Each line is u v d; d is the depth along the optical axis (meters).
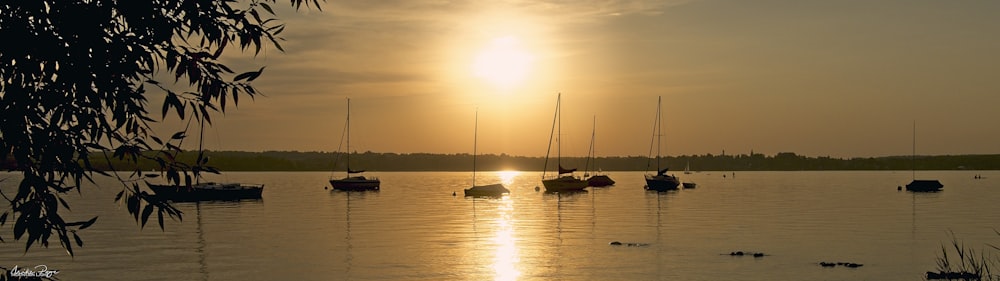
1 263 34.00
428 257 38.38
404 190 139.75
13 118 5.30
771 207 81.12
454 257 38.38
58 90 5.46
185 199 87.12
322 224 58.94
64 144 5.55
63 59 5.36
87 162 5.75
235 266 35.38
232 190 93.75
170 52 6.02
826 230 52.59
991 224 57.91
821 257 37.56
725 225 57.00
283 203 90.19
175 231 51.31
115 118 5.64
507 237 48.31
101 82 5.53
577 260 36.91
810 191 130.12
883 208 79.31
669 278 31.53
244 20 6.24
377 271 33.97
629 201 94.25
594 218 64.81
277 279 31.86
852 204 87.25
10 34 5.20
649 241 45.47
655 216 67.06
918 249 41.03
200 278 31.98
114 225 54.53
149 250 40.31
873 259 36.94
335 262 36.75
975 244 43.31
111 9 5.55
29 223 5.46
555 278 31.83
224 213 71.50
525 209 78.25
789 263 35.56
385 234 50.56
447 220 63.19
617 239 46.81
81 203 88.25
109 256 37.62
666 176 123.06
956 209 77.50
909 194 116.31
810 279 31.19
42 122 5.44
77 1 5.43
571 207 81.69
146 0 5.57
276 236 48.97
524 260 37.12
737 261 36.28
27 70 5.32
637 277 31.92
